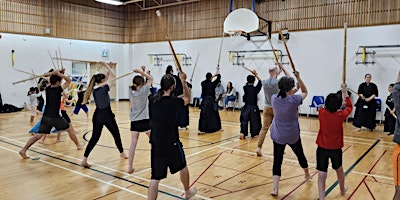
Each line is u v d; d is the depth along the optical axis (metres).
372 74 9.93
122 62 16.08
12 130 7.66
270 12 11.83
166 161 2.97
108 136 7.02
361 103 8.20
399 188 2.49
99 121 4.62
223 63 13.02
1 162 4.82
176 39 14.41
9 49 12.27
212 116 7.48
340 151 3.22
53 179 4.07
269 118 5.20
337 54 10.51
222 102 13.01
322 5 10.74
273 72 5.11
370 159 5.23
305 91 3.59
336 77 10.55
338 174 3.39
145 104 4.28
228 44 12.85
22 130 7.66
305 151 5.80
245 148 5.91
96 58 15.02
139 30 15.70
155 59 15.18
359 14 10.09
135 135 4.34
